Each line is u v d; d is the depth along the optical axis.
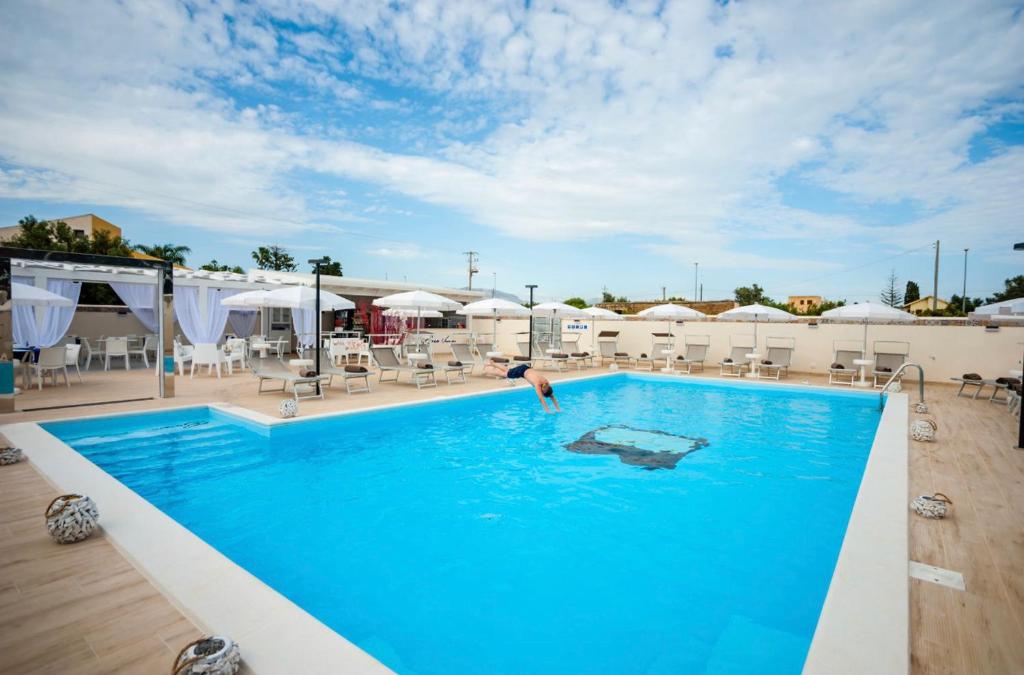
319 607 3.27
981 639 2.45
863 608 2.63
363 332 19.34
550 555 4.03
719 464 6.54
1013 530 3.78
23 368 10.45
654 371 15.64
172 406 8.42
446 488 5.56
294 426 7.54
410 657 2.79
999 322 12.57
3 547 3.33
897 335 13.88
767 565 3.89
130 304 14.29
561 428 8.55
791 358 15.58
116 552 3.27
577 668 2.70
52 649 2.28
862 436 8.09
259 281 16.59
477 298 24.70
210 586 2.79
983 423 7.88
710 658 2.78
